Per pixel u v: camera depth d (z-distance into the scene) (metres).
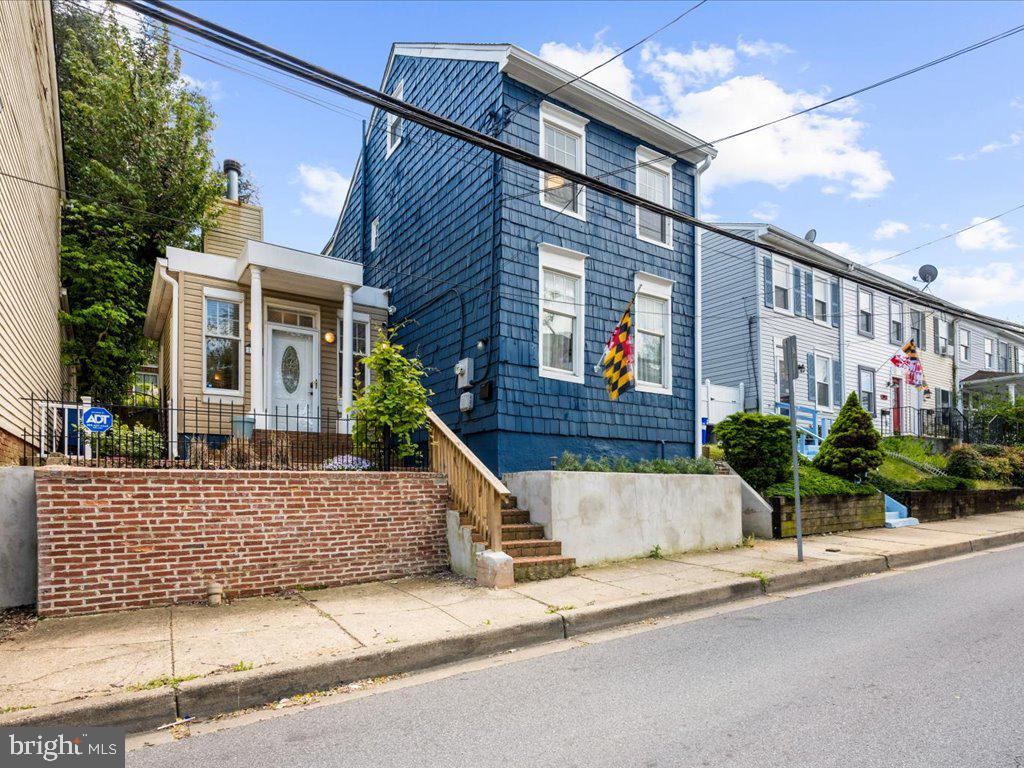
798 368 9.09
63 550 5.85
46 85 10.85
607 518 8.67
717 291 20.67
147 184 16.72
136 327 16.17
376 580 7.55
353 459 9.21
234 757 3.53
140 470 6.25
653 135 13.17
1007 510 15.66
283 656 4.77
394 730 3.85
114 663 4.60
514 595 6.75
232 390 11.82
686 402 13.16
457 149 12.25
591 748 3.54
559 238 11.48
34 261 9.67
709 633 5.89
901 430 22.56
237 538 6.71
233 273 11.95
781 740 3.59
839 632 5.84
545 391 10.92
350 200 18.31
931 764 3.29
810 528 11.25
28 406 9.04
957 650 5.23
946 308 11.67
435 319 12.64
